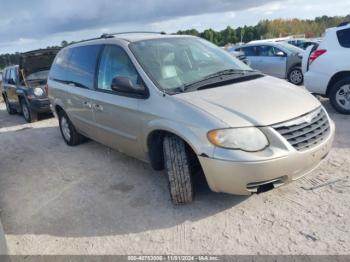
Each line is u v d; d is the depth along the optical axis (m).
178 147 3.40
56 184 4.58
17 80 10.04
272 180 3.03
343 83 6.36
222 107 3.20
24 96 9.40
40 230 3.47
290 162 3.00
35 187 4.59
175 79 3.79
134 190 4.09
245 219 3.24
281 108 3.19
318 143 3.25
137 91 3.75
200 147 3.10
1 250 2.69
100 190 4.21
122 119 4.09
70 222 3.55
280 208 3.35
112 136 4.47
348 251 2.69
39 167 5.35
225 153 2.97
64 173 4.93
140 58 3.97
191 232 3.14
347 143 4.85
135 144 4.04
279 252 2.77
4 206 4.12
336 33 6.44
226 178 3.02
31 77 9.88
